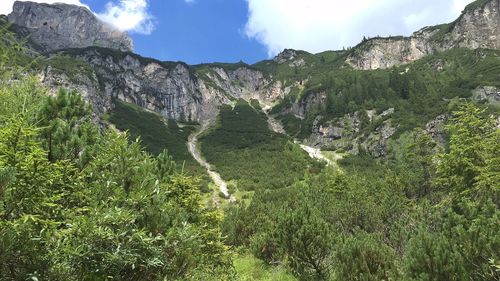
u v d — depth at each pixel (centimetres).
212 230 1282
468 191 1700
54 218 548
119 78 17475
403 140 10319
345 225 1991
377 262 1047
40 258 490
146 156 801
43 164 508
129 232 591
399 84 15450
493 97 11106
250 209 2728
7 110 820
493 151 1836
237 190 8069
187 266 697
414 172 2916
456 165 1878
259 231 2264
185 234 673
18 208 481
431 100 12225
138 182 709
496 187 1550
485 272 718
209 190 7588
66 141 833
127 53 18975
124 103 16162
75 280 527
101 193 639
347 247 1093
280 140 12525
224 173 9312
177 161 10219
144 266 598
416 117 11531
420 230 822
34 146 514
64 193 576
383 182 3058
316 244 1372
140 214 653
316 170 9200
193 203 1331
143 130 13025
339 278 1058
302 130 15800
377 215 1917
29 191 488
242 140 12794
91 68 14875
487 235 732
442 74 16862
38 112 900
